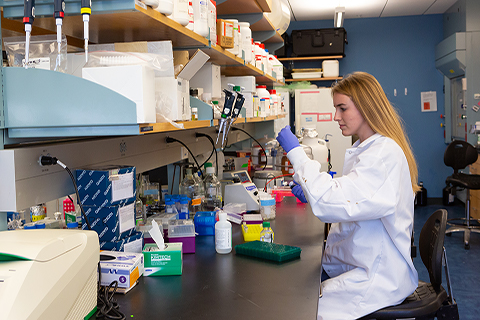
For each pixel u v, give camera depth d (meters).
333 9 6.07
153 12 1.18
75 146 1.39
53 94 1.09
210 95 1.99
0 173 1.14
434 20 6.51
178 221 1.66
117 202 1.31
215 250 1.62
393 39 6.62
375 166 1.40
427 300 1.55
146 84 1.07
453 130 6.34
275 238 1.83
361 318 1.50
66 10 1.10
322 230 1.96
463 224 4.79
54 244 0.86
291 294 1.17
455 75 6.03
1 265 0.79
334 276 1.71
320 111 5.96
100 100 1.07
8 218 1.68
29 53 1.17
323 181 1.43
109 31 1.40
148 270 1.32
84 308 0.96
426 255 1.79
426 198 6.57
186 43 1.65
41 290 0.79
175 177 2.50
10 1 1.10
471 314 2.88
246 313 1.05
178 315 1.04
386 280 1.48
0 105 1.10
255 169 3.96
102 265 1.19
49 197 1.28
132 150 1.81
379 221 1.50
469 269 3.75
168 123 1.27
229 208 2.17
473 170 5.43
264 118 3.09
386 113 1.55
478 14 5.49
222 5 2.70
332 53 6.28
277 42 4.21
